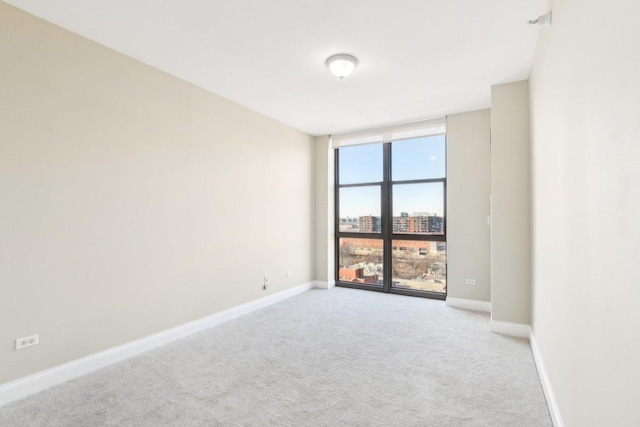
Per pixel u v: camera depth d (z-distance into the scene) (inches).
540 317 100.6
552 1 78.4
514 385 92.4
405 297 191.8
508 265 131.9
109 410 80.7
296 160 202.1
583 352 54.9
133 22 92.4
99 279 103.7
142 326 116.0
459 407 81.9
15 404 83.0
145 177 117.0
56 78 93.7
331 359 109.6
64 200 95.3
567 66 65.1
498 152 133.6
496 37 100.0
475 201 168.7
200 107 138.0
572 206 62.3
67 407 81.9
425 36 99.5
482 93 145.1
